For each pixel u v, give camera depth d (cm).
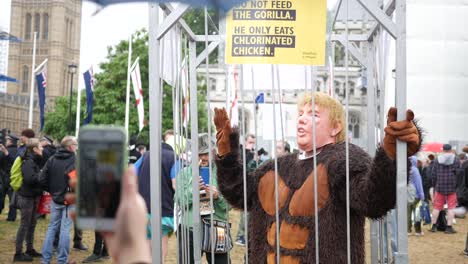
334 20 513
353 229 326
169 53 445
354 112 3769
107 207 102
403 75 310
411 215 1340
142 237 99
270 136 1100
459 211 1377
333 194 324
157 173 358
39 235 1172
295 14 349
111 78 3588
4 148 1324
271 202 346
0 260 896
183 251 449
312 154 345
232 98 1024
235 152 360
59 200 784
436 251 1117
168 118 3156
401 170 292
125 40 3684
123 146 106
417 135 292
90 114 1666
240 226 1110
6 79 2016
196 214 477
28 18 9331
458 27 2220
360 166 317
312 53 347
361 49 547
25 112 7706
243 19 350
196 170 483
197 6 185
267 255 343
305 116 348
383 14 318
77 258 932
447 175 1370
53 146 1169
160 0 148
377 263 483
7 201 2044
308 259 320
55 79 9244
